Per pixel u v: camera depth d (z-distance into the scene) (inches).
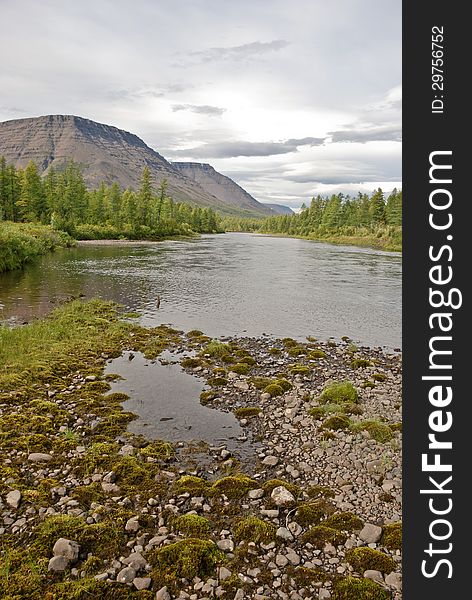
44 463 374.0
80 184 4431.6
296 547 291.0
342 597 250.2
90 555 272.4
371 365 714.8
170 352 743.1
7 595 237.5
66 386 560.7
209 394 557.0
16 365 604.4
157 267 1971.0
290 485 359.6
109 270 1797.5
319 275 1852.9
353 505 335.3
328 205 6264.8
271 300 1266.0
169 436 447.5
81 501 325.1
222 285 1498.5
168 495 343.6
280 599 249.0
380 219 4992.6
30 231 2733.8
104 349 730.2
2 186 3624.5
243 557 278.7
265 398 551.8
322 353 761.0
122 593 245.0
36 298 1138.7
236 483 357.1
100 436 431.8
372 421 466.3
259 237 6924.2
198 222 6963.6
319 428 465.4
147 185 4881.9
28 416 457.7
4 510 308.2
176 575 260.5
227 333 896.9
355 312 1138.7
